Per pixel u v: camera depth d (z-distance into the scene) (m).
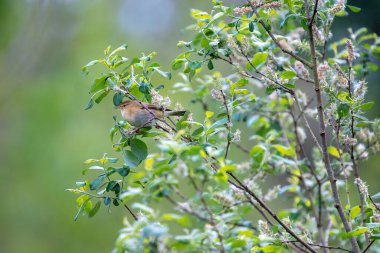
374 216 7.69
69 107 23.62
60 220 22.08
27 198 22.30
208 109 10.83
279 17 10.31
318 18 8.78
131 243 6.05
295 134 10.82
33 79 24.83
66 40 25.42
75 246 21.73
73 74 24.39
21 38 25.28
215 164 7.92
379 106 18.17
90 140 22.50
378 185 17.38
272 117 11.23
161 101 7.96
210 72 16.11
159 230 5.84
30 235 22.08
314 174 9.92
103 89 7.96
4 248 21.98
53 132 23.12
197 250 6.68
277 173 10.21
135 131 7.88
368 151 9.95
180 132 6.61
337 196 7.90
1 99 24.23
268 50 9.23
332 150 9.35
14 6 25.25
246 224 9.09
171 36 25.64
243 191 8.33
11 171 22.75
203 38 8.42
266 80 8.27
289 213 10.30
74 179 22.03
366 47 10.66
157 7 26.27
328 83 8.66
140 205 6.39
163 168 6.63
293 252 10.10
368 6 17.03
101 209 21.30
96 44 25.20
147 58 7.99
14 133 23.53
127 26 25.77
